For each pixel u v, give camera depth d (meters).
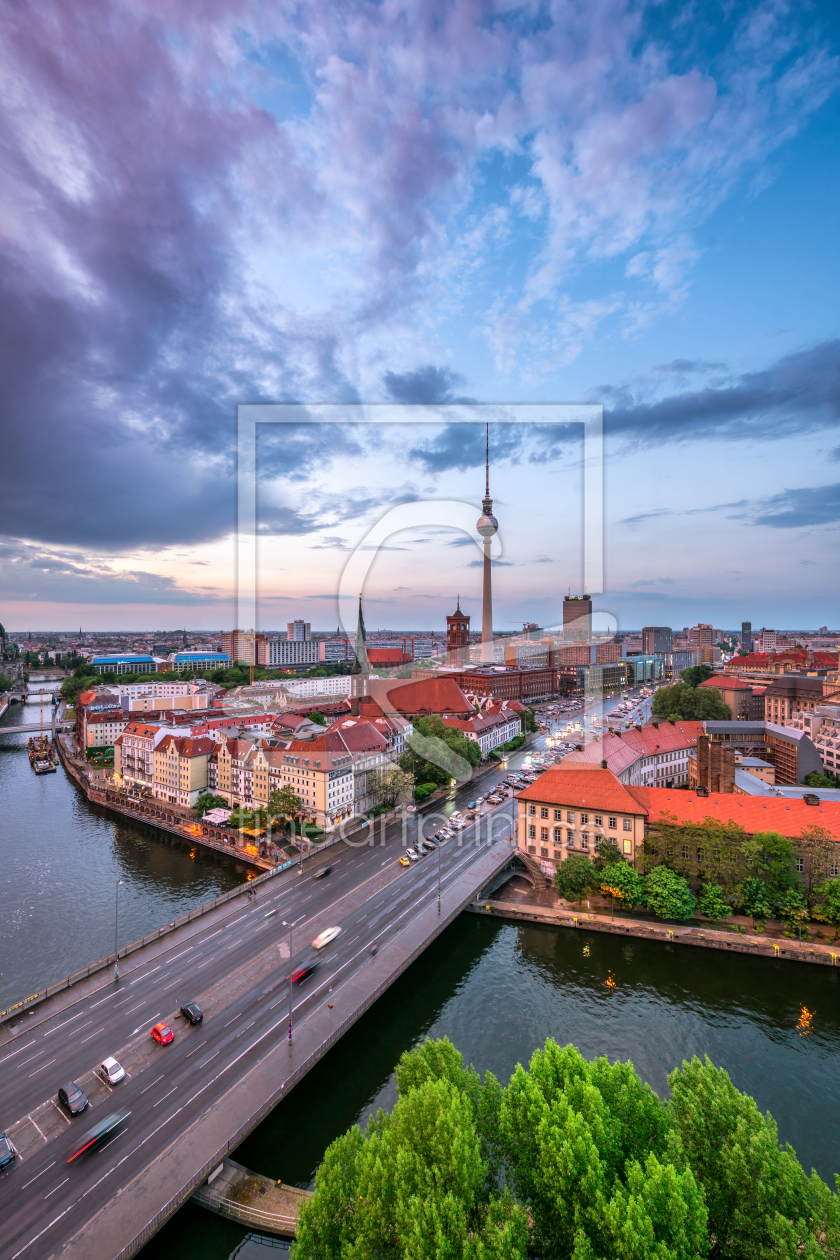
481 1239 28.20
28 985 68.00
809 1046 55.81
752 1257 28.86
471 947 72.94
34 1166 40.94
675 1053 54.94
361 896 80.69
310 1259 29.08
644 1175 29.66
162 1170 40.75
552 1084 36.06
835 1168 43.09
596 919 77.00
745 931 73.75
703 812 82.94
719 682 192.25
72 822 123.69
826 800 86.69
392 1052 55.22
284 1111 48.94
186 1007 56.03
